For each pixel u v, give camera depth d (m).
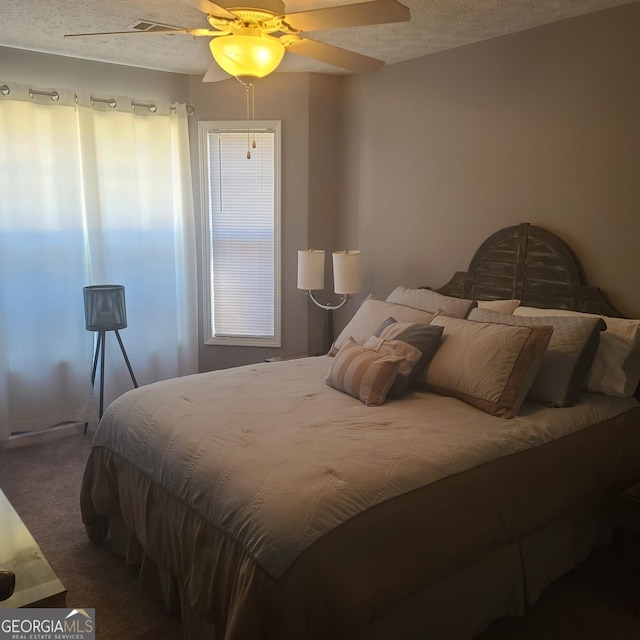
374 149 4.14
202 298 4.59
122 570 2.57
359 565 1.66
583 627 2.22
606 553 2.70
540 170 3.20
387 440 2.13
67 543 2.77
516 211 3.34
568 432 2.40
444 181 3.71
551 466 2.26
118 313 3.84
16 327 3.78
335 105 4.34
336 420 2.34
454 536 1.90
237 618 1.63
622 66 2.83
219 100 4.32
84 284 4.01
